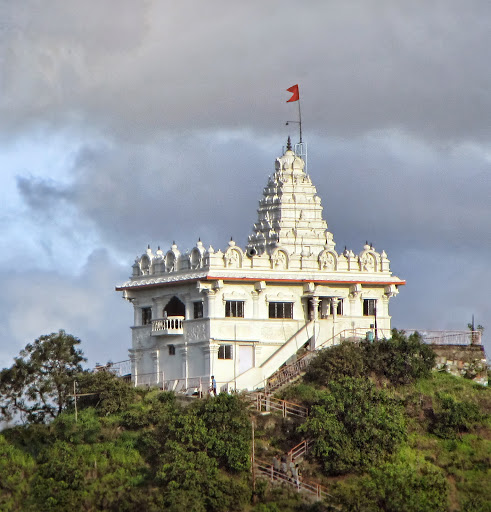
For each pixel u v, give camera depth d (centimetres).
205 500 19050
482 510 19438
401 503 18812
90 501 19400
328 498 19050
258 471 19575
